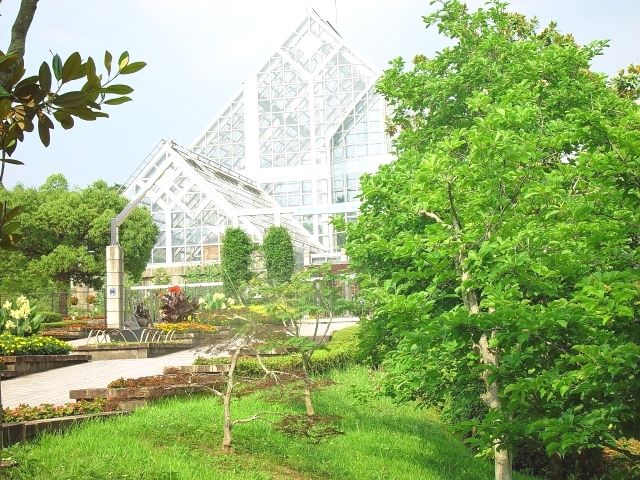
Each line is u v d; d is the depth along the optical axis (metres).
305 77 58.25
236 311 11.16
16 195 42.44
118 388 12.88
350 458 11.41
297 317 13.29
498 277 7.59
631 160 6.89
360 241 12.23
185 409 11.88
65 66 3.54
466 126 14.20
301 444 11.27
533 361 7.66
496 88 13.52
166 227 46.16
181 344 24.64
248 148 59.06
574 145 10.92
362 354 12.80
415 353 10.37
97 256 43.47
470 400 10.76
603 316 6.64
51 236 42.59
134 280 43.91
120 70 3.77
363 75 57.53
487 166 8.42
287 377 12.31
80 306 42.56
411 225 11.66
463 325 7.49
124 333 26.31
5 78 3.51
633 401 6.98
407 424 14.49
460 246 8.27
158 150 45.84
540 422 7.01
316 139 57.94
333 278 13.62
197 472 8.75
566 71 13.66
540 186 7.91
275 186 58.38
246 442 10.67
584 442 6.90
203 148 59.97
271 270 37.09
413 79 14.70
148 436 10.08
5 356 18.38
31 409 10.80
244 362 15.82
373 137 57.12
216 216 45.38
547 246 7.87
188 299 29.70
